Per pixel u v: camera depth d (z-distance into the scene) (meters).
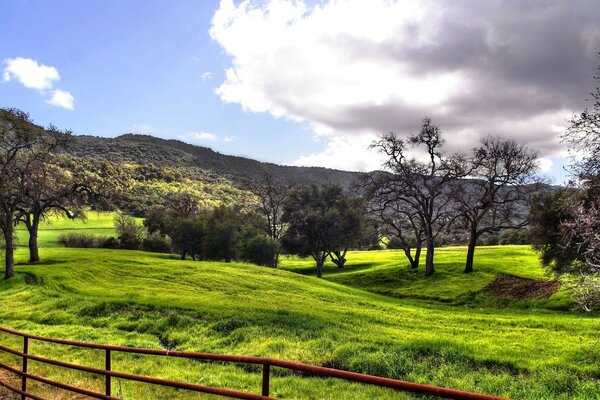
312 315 22.09
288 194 73.44
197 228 65.75
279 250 65.50
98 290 32.97
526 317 25.73
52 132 49.00
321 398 11.45
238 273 39.41
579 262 31.81
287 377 13.59
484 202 48.28
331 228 61.41
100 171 140.00
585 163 17.52
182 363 15.73
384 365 13.84
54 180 49.53
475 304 38.81
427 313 26.61
